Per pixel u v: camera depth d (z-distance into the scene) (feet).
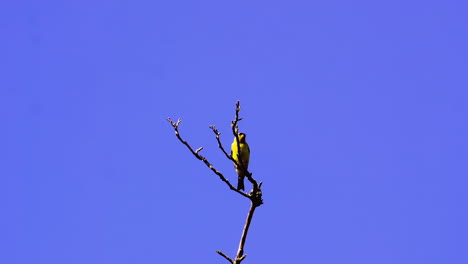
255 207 39.73
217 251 37.04
